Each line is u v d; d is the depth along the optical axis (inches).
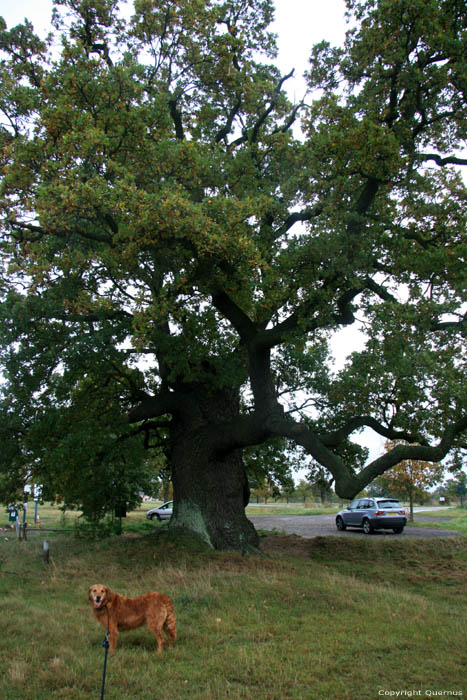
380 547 709.3
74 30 625.3
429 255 462.6
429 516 1552.7
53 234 522.0
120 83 505.0
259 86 650.8
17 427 554.3
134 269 515.5
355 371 502.9
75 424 549.6
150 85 647.1
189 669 250.4
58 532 955.3
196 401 632.4
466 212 538.6
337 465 477.7
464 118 542.3
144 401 620.4
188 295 549.0
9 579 458.3
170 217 439.2
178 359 527.8
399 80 506.6
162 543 573.3
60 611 346.6
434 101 539.2
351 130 474.6
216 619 327.3
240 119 707.4
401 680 239.9
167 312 494.6
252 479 903.7
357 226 498.6
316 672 246.4
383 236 491.2
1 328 518.9
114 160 513.3
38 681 234.2
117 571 492.4
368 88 548.7
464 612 381.1
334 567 587.8
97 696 221.9
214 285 522.3
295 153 608.7
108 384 607.8
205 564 498.3
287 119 700.7
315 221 582.2
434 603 406.9
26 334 539.2
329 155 507.8
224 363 564.4
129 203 444.8
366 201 515.8
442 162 551.5
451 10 502.9
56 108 484.1
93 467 597.9
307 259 482.0
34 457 569.9
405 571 577.6
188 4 603.2
